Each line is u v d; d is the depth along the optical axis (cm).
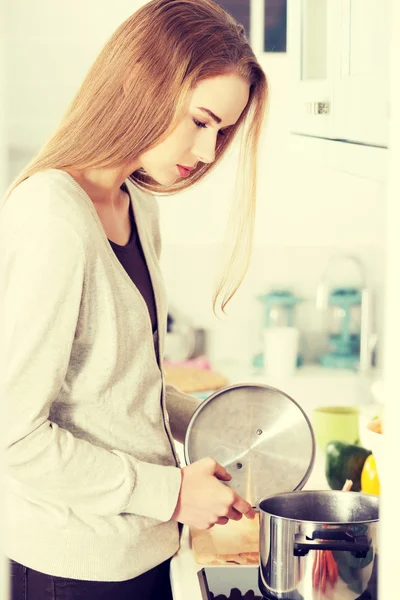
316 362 344
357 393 317
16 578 135
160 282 151
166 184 141
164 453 141
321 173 332
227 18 138
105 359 129
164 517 132
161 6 131
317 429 214
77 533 131
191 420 161
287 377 323
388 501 82
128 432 136
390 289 81
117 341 129
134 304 132
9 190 130
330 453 182
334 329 342
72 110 134
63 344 122
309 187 333
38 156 134
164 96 129
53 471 124
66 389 131
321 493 140
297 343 325
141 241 149
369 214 336
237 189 160
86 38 298
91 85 131
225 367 342
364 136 138
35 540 133
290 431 162
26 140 304
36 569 133
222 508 133
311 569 122
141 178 159
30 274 120
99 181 138
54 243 120
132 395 135
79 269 122
